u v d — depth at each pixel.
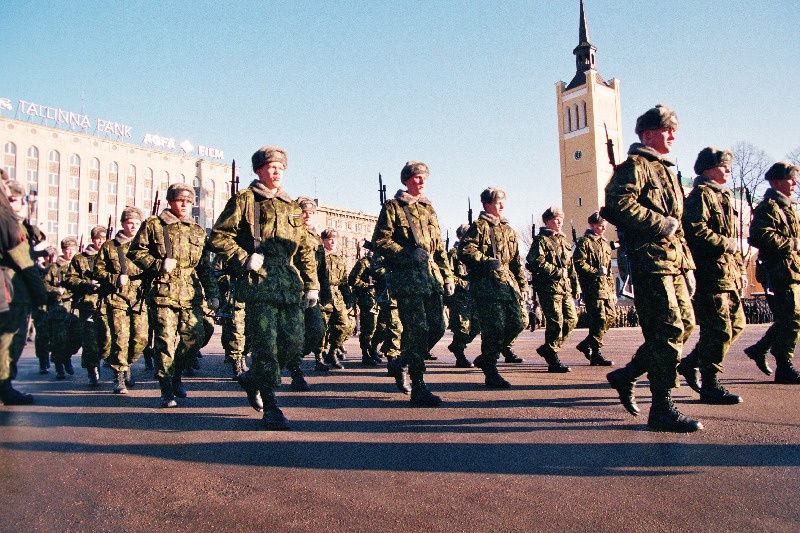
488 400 5.53
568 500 2.71
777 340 6.18
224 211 4.70
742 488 2.81
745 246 18.97
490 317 6.41
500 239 6.67
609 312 8.38
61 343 8.83
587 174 71.50
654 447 3.61
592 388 6.19
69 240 9.74
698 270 5.22
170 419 4.93
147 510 2.72
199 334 6.08
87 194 61.59
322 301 6.97
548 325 7.71
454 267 8.88
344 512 2.63
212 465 3.43
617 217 4.29
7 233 4.45
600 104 72.31
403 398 5.87
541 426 4.32
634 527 2.39
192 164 70.31
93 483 3.12
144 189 66.19
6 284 4.48
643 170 4.33
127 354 6.83
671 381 4.11
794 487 2.81
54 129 59.81
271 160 4.78
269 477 3.17
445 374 7.89
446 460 3.42
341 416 4.89
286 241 4.74
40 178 58.56
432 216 5.86
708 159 5.41
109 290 7.12
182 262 6.06
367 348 9.76
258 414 5.14
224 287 7.98
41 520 2.61
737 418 4.41
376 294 9.41
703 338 5.18
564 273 7.79
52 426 4.65
